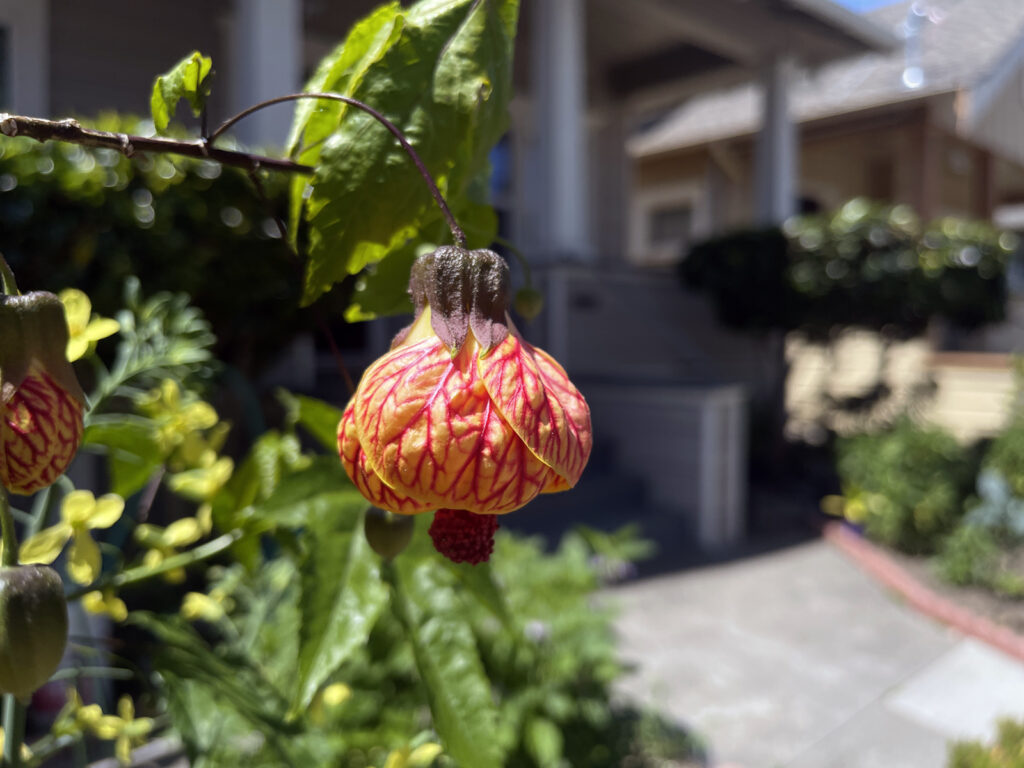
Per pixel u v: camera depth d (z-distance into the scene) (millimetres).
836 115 10961
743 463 6594
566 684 2588
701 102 14664
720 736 3410
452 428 677
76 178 2904
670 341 8547
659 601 4949
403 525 920
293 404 1416
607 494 6371
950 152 12453
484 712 996
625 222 11078
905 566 5668
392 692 2252
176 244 3096
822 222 7520
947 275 7395
